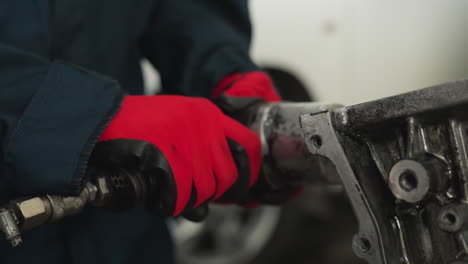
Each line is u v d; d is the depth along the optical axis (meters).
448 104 0.55
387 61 2.39
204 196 0.74
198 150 0.73
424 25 2.34
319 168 0.77
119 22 1.08
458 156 0.57
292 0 2.44
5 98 0.71
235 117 0.86
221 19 1.18
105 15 1.06
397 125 0.61
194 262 2.36
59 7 0.98
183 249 2.34
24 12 0.92
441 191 0.57
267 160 0.82
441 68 2.35
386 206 0.62
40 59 0.74
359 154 0.63
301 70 2.46
